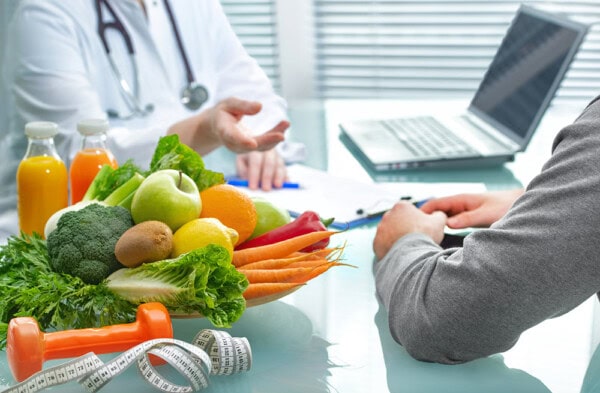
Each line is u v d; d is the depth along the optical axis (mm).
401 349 1002
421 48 3088
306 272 970
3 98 1854
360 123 1952
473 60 3072
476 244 938
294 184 1539
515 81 1842
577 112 2111
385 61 3121
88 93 1787
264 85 2057
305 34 3107
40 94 1753
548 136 1920
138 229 928
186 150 1099
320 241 1066
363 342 1012
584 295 896
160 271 913
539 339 1035
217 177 1086
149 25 1954
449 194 1528
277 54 3152
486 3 3016
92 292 922
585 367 967
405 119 1980
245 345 901
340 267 1226
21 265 993
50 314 931
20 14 1781
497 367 966
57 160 1226
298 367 946
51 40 1783
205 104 1999
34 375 807
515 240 897
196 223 955
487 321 914
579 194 879
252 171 1572
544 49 1768
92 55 1889
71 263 941
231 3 3102
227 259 892
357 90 3166
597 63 2994
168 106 1957
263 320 1060
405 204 1233
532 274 885
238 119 1497
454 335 935
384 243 1194
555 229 880
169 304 907
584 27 1661
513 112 1801
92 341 868
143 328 880
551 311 905
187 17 2021
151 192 970
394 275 1063
